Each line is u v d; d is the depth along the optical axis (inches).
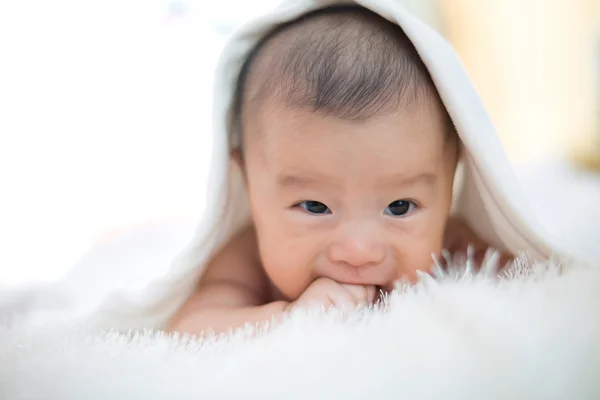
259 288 43.4
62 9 82.1
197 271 40.6
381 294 33.1
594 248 48.0
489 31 96.7
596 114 88.6
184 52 88.8
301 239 36.3
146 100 86.6
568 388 23.9
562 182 74.8
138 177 76.9
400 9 37.1
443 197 38.0
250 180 39.1
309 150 34.9
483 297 27.2
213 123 40.7
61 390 25.0
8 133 77.8
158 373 25.4
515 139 96.2
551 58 94.0
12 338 32.4
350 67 36.0
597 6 90.7
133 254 59.7
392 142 34.7
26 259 59.9
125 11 86.8
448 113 37.7
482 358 24.0
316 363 24.4
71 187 73.0
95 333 34.9
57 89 81.7
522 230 38.3
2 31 79.1
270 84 37.3
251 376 24.3
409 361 24.0
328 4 41.2
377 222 35.6
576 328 25.7
